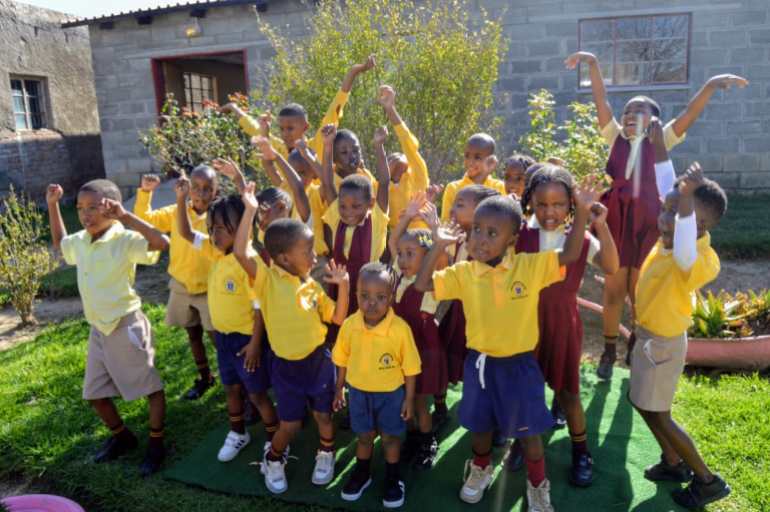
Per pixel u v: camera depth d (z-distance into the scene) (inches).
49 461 144.1
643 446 138.3
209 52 442.0
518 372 110.8
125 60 461.1
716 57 382.0
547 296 119.0
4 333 240.7
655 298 115.6
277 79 280.5
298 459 140.3
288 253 124.3
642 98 162.4
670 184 143.8
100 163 582.6
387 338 119.8
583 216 103.4
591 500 121.2
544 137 255.8
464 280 112.5
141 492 130.8
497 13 392.2
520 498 123.0
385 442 123.5
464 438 145.1
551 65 394.3
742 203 368.8
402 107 257.6
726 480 124.9
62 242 142.9
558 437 143.0
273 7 422.0
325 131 149.9
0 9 475.2
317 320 127.7
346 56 256.5
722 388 161.8
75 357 201.9
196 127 295.1
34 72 508.7
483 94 264.5
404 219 118.4
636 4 380.2
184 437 152.3
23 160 495.5
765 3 370.9
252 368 133.3
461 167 269.4
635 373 119.3
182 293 164.9
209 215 135.2
